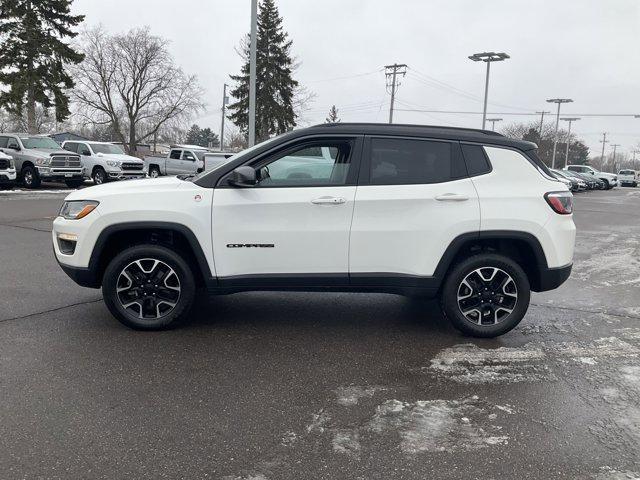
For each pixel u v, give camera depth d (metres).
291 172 4.75
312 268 4.71
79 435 3.09
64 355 4.27
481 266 4.78
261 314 5.54
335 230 4.64
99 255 4.73
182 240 4.84
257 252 4.67
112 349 4.43
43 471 2.74
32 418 3.27
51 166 20.72
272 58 49.41
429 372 4.15
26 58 36.34
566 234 4.81
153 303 4.87
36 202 16.34
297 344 4.68
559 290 7.08
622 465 2.93
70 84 38.91
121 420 3.27
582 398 3.75
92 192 4.84
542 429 3.30
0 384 3.72
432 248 4.69
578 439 3.19
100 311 5.45
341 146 4.76
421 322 5.39
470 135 4.83
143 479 2.71
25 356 4.23
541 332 5.21
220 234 4.64
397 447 3.06
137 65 50.69
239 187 4.66
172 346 4.54
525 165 4.83
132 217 4.65
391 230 4.66
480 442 3.14
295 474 2.78
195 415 3.37
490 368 4.26
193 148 30.47
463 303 4.90
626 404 3.66
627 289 7.18
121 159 24.20
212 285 4.71
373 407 3.54
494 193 4.72
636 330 5.32
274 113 49.41
